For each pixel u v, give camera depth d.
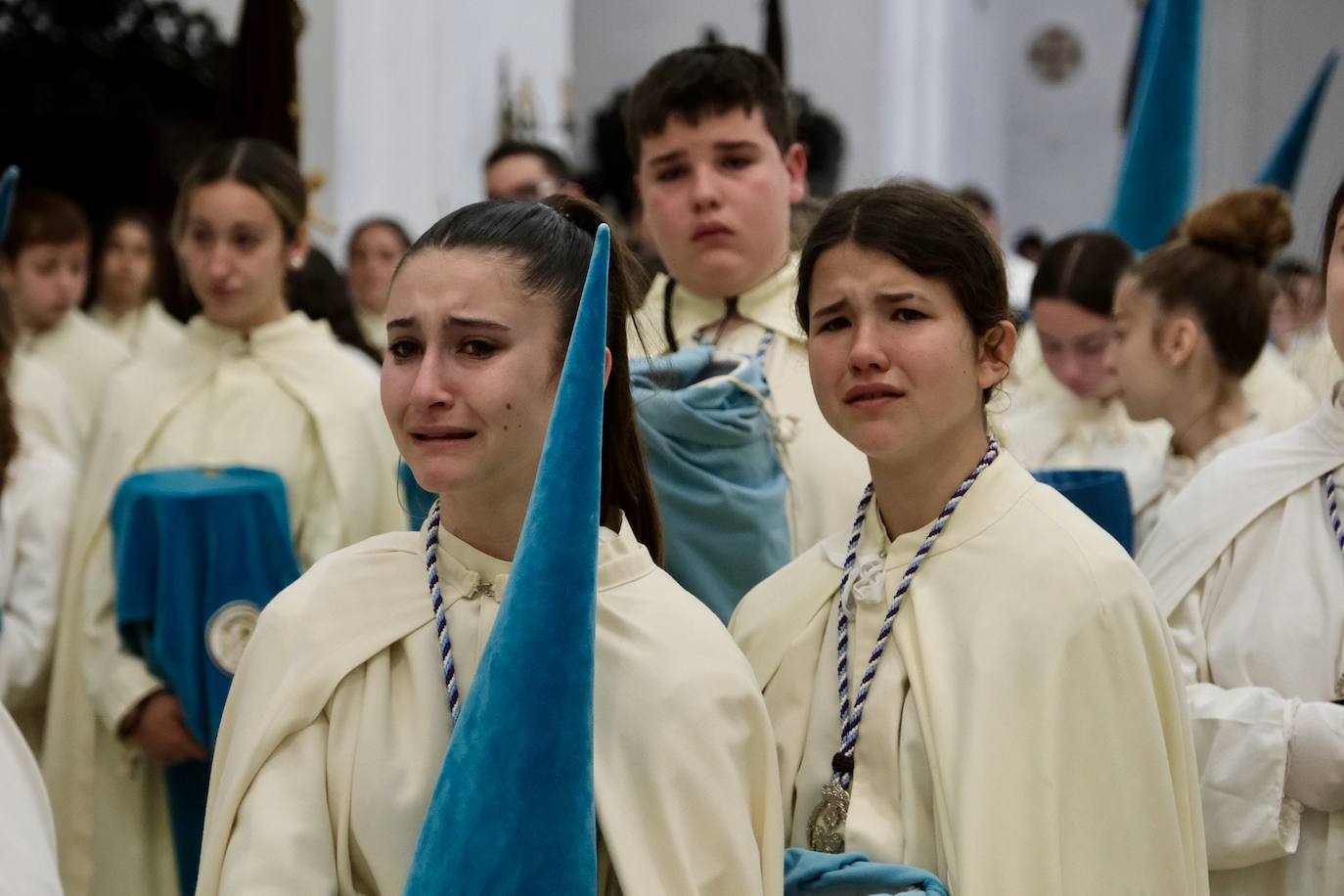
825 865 2.03
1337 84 13.76
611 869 1.88
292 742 1.94
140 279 6.30
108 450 3.76
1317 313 3.02
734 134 3.13
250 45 5.67
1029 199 19.73
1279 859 2.57
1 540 3.66
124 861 3.60
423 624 1.98
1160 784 2.10
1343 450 2.69
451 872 1.65
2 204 2.61
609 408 2.12
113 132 7.92
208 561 3.27
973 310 2.22
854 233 2.21
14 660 3.61
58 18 7.87
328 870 1.88
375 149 8.96
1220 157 15.55
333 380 3.81
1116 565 2.15
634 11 17.16
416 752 1.91
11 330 3.82
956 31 17.70
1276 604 2.64
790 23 16.23
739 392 2.73
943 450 2.26
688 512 2.65
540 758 1.63
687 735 1.88
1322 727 2.47
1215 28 15.59
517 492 1.96
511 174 5.58
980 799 2.04
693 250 3.18
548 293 1.93
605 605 1.95
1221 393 3.33
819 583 2.37
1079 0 19.44
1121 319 3.38
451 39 9.23
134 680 3.40
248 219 3.74
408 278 1.93
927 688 2.15
